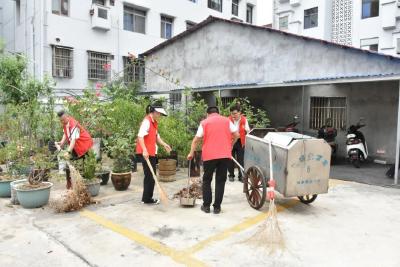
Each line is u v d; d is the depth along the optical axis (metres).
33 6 14.16
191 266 3.27
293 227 4.29
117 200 5.54
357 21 16.66
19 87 9.59
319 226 4.33
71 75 14.55
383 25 15.35
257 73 10.52
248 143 5.33
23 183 5.39
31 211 4.96
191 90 9.66
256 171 4.98
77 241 3.87
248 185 5.38
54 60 13.96
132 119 7.25
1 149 6.19
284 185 4.63
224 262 3.35
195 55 12.57
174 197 5.66
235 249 3.64
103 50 15.63
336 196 5.79
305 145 4.63
